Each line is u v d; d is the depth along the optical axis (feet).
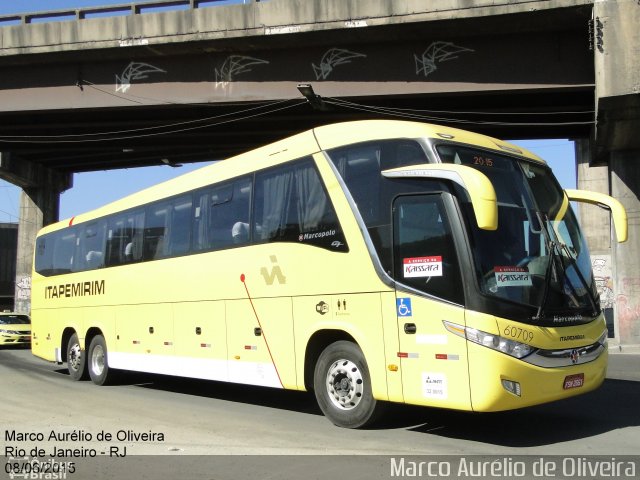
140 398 34.88
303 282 26.48
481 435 23.66
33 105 78.02
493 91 64.59
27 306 115.96
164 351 35.32
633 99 55.11
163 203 37.01
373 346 23.35
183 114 81.30
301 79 69.67
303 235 26.76
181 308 34.17
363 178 24.68
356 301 24.12
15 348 80.48
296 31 65.62
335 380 25.18
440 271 21.61
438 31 63.93
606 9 56.13
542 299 21.66
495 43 64.54
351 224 24.73
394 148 23.84
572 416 27.22
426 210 22.39
